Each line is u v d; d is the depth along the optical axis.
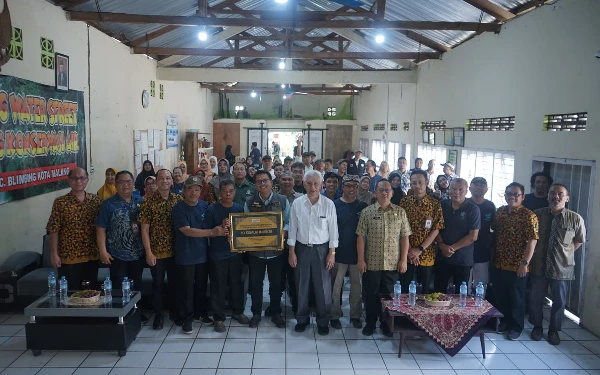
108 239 4.16
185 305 4.25
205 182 5.61
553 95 5.08
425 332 3.76
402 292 4.39
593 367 3.75
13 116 4.84
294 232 4.19
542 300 4.26
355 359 3.80
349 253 4.30
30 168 5.21
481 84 7.11
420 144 10.46
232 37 10.93
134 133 9.07
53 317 3.90
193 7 8.21
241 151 19.27
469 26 6.54
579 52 4.61
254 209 4.29
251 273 4.35
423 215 4.21
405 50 10.21
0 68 4.59
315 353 3.89
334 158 19.44
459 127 8.02
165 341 4.07
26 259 4.82
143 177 8.15
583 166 4.67
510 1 5.82
